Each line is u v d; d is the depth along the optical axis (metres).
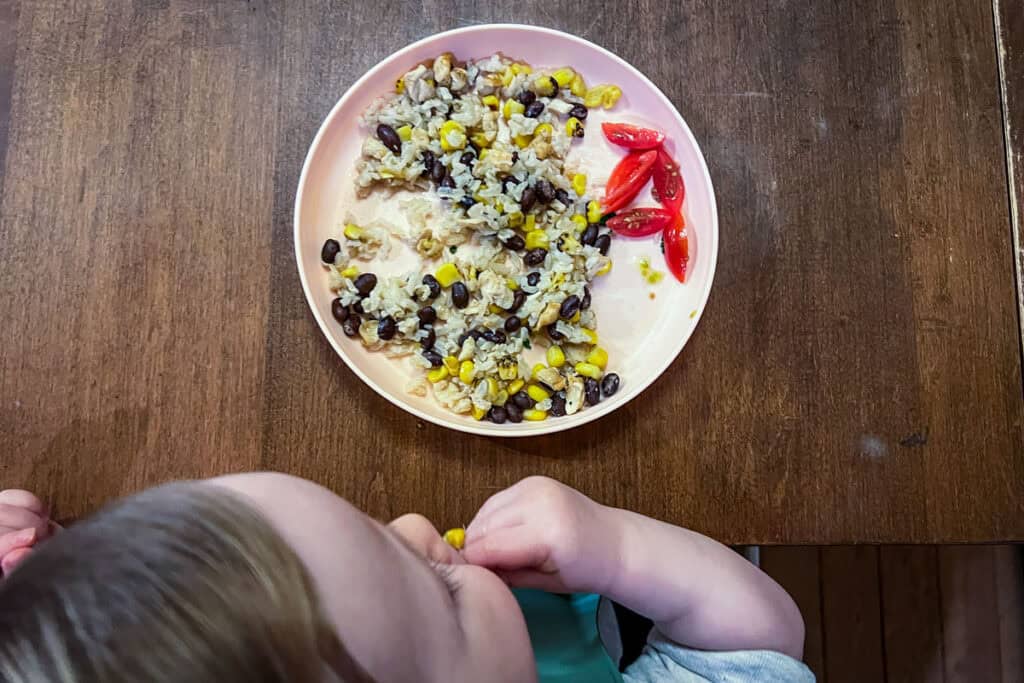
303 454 0.67
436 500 0.68
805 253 0.72
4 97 0.69
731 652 0.64
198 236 0.69
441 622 0.39
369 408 0.68
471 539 0.59
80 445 0.67
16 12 0.70
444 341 0.69
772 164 0.72
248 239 0.69
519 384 0.69
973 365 0.72
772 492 0.70
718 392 0.70
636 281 0.71
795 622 0.68
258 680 0.29
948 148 0.73
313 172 0.68
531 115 0.70
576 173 0.72
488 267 0.69
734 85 0.73
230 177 0.70
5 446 0.66
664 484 0.69
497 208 0.68
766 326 0.71
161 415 0.67
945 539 0.70
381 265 0.70
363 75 0.68
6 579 0.33
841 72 0.73
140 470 0.67
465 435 0.68
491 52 0.70
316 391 0.68
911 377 0.71
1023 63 0.74
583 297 0.69
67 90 0.69
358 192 0.70
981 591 1.03
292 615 0.31
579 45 0.69
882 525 0.70
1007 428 0.71
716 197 0.72
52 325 0.68
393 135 0.68
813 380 0.71
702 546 0.64
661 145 0.71
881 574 1.05
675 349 0.66
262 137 0.70
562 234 0.70
